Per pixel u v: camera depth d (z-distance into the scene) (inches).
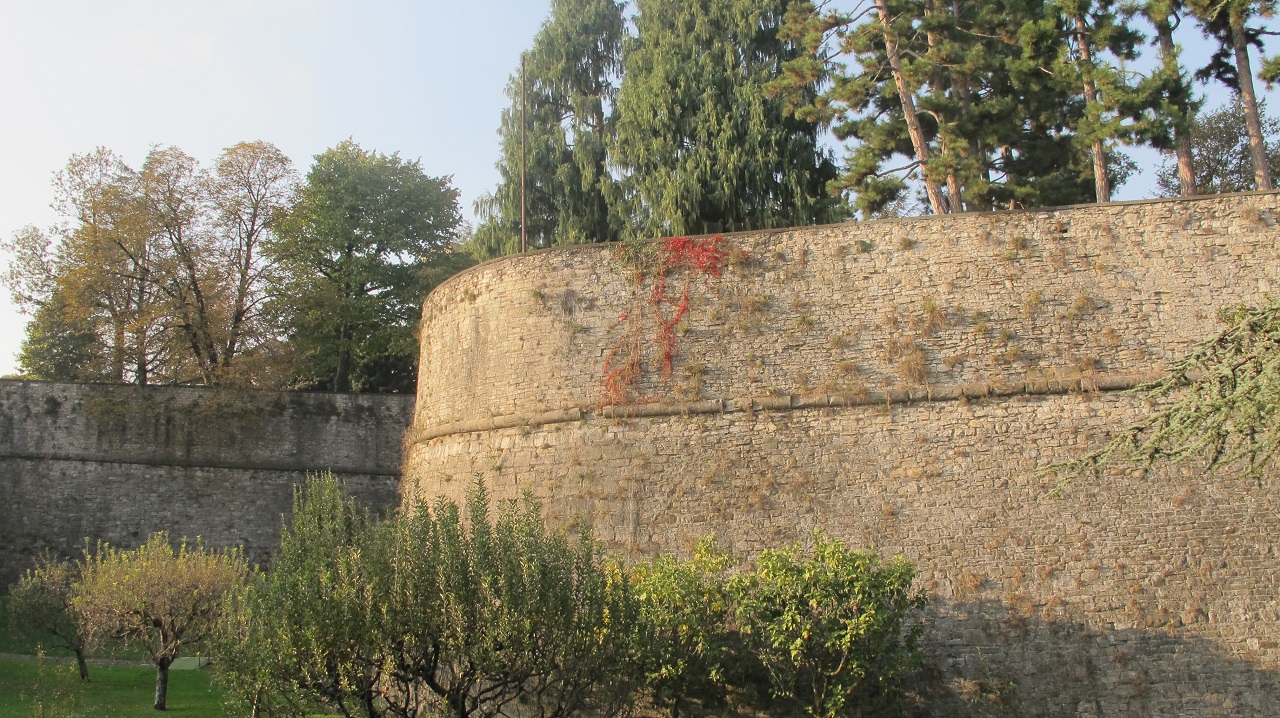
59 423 1045.8
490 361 819.4
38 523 1021.8
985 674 647.1
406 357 1469.0
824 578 597.9
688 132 1233.4
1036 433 680.4
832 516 695.1
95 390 1058.7
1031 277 707.4
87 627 731.4
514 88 1457.9
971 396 694.5
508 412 797.2
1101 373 681.6
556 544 530.9
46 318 1364.4
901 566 607.5
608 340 773.3
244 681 495.8
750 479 714.8
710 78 1233.4
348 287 1414.9
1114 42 952.3
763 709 631.8
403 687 563.8
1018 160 1122.7
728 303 753.0
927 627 662.5
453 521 528.4
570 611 510.9
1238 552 639.8
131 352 1272.1
